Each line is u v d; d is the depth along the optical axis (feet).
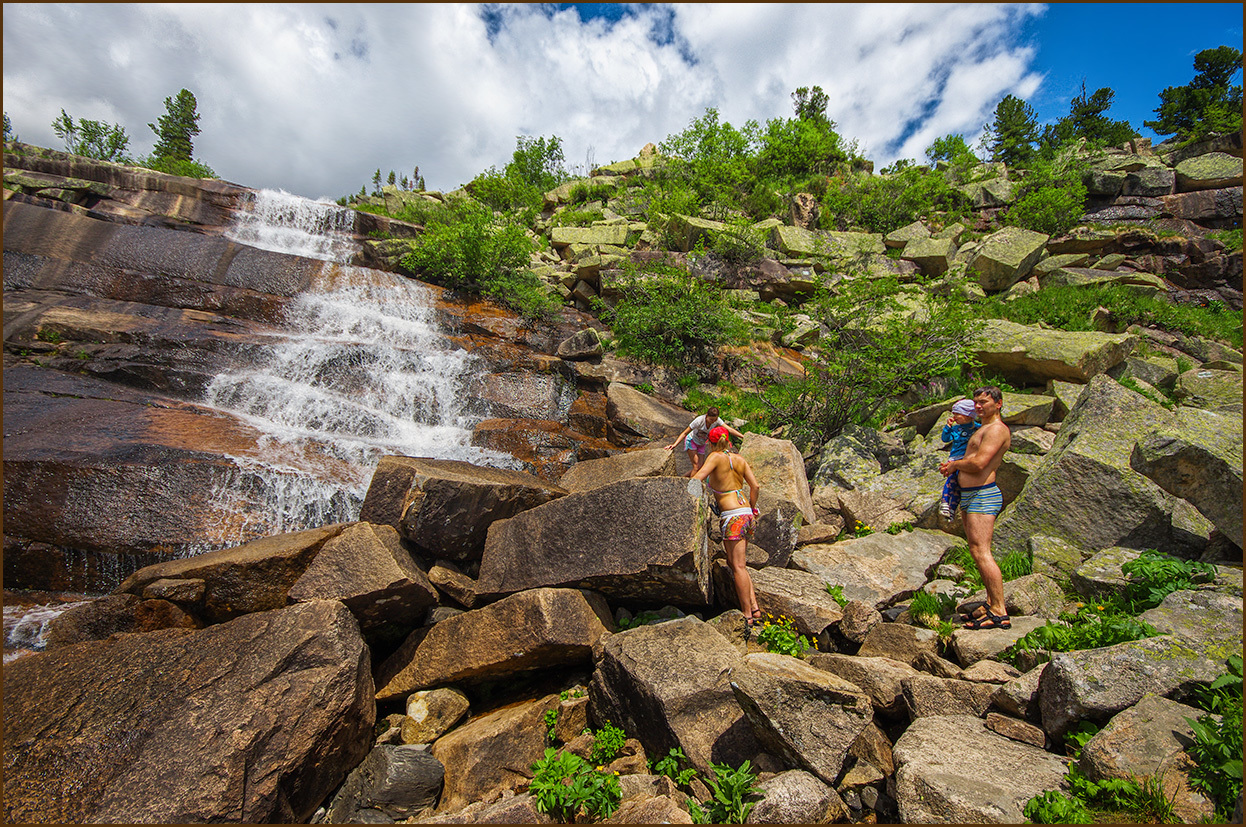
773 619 16.96
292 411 27.09
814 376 35.24
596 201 84.53
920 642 15.57
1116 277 52.21
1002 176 83.41
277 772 10.77
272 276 38.65
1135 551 18.03
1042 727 12.20
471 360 35.88
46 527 16.88
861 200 75.25
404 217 61.62
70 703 11.03
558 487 22.30
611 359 42.29
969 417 18.44
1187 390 32.12
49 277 32.73
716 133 85.76
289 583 15.33
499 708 15.42
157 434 21.24
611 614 17.31
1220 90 117.19
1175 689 11.24
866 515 25.22
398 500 17.35
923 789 10.58
